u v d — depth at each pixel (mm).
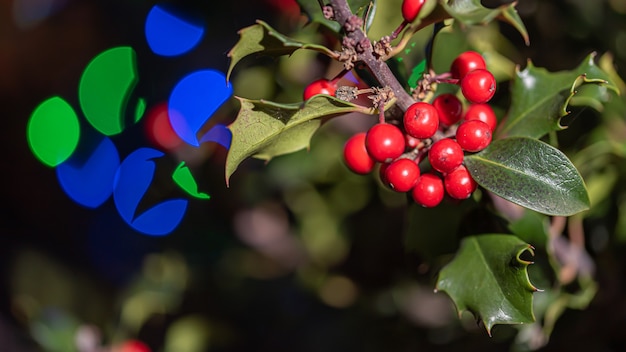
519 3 499
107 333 575
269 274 675
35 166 1012
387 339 558
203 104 536
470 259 353
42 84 958
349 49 334
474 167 337
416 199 338
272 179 610
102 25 755
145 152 555
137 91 606
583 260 432
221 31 560
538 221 389
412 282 562
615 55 501
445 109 347
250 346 625
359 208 592
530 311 340
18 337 733
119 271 842
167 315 637
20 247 914
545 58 502
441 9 324
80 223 943
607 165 441
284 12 527
